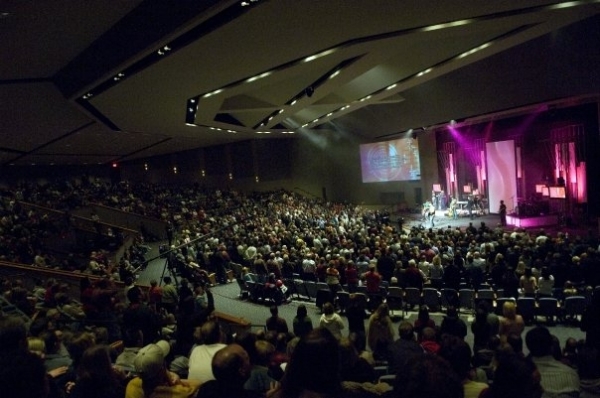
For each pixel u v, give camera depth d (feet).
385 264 43.04
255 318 40.16
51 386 10.36
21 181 114.01
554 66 57.88
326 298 37.73
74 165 128.98
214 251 56.54
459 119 85.87
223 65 36.45
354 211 104.73
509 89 66.80
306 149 132.26
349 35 32.63
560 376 11.22
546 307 32.45
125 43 31.60
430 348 18.63
